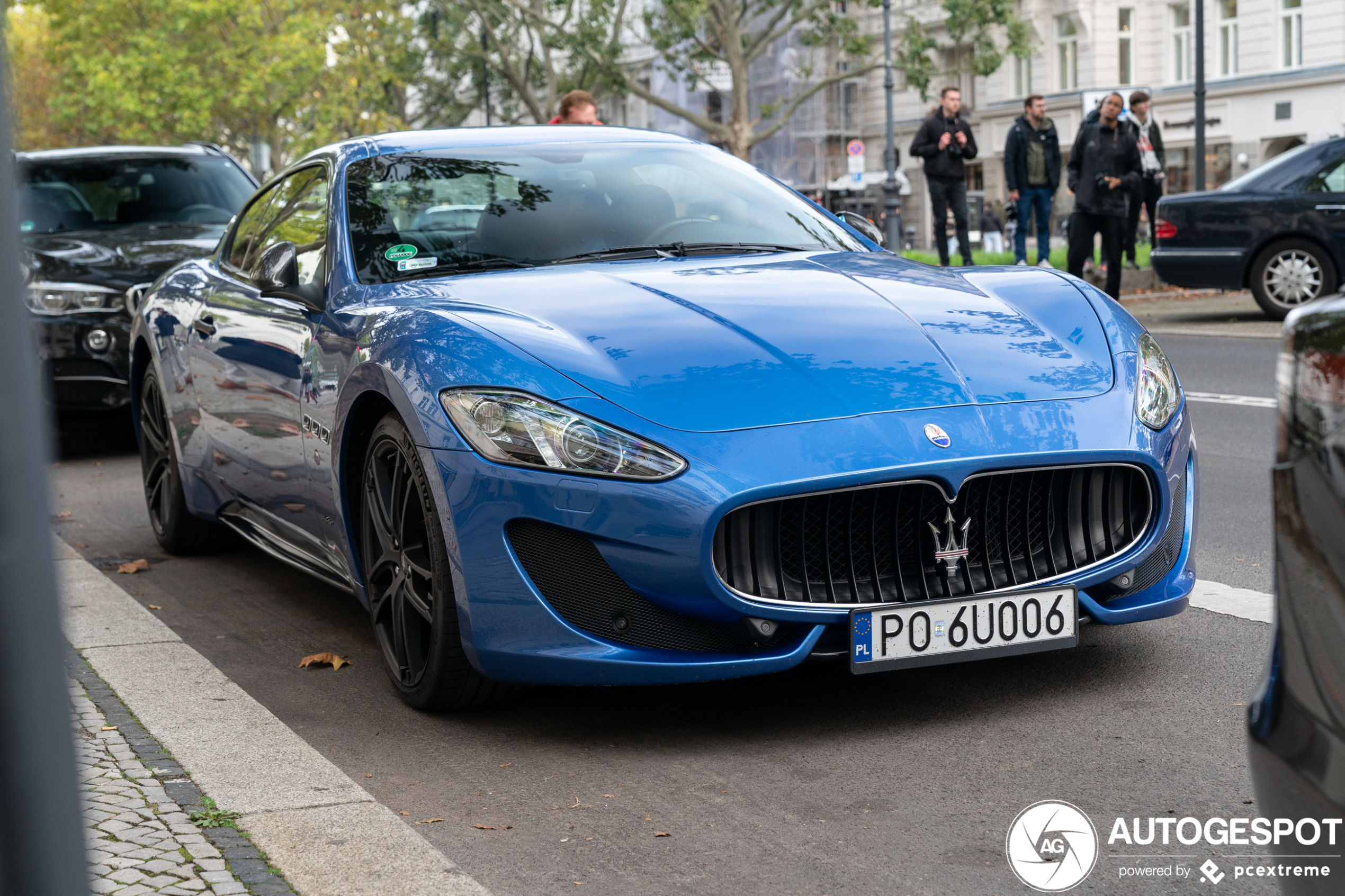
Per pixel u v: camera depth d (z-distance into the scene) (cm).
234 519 536
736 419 333
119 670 411
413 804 311
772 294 388
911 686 374
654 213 466
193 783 319
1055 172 1709
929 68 3506
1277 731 190
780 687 379
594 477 328
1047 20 4259
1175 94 3981
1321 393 185
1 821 117
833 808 297
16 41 3325
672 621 332
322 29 3147
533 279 407
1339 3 3556
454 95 4347
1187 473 375
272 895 260
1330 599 182
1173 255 1355
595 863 276
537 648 337
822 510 332
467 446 341
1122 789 299
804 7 3753
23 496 116
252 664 429
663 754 336
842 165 4950
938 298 393
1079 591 346
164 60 3038
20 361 115
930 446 331
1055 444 340
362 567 407
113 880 265
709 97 4591
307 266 459
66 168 983
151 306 588
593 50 3647
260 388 463
